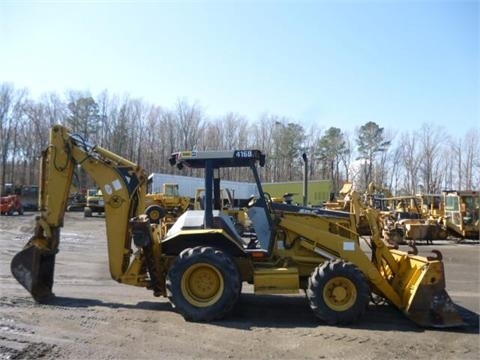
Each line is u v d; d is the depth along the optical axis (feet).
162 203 95.86
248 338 20.43
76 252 51.06
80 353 18.21
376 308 26.55
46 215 26.30
